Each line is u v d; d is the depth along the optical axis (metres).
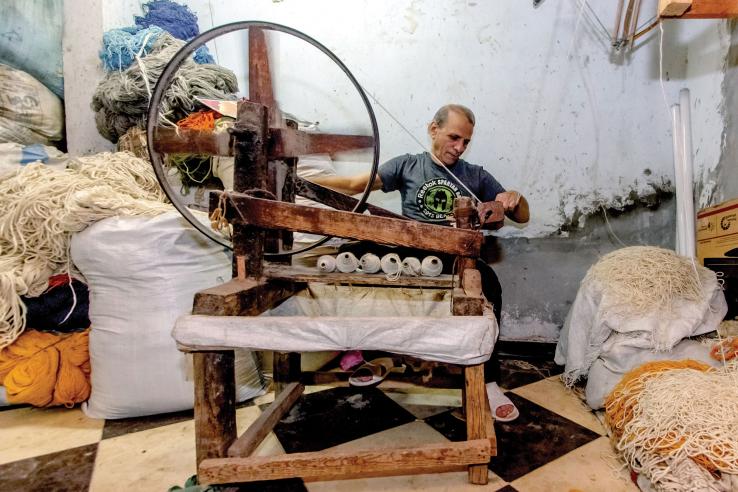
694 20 1.78
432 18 1.85
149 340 1.29
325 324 0.93
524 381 1.65
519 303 1.95
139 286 1.29
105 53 1.71
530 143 1.89
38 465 1.11
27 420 1.34
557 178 1.89
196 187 1.67
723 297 1.41
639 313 1.32
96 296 1.32
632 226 1.89
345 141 1.21
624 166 1.87
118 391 1.31
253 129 1.04
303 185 1.33
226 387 0.98
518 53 1.85
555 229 1.91
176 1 1.91
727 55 1.60
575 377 1.52
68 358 1.38
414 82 1.89
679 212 1.70
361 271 1.23
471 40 1.86
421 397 1.50
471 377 0.99
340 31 1.88
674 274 1.37
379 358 1.58
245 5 1.90
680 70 1.83
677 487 0.88
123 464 1.12
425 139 1.91
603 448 1.18
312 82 1.92
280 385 1.41
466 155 1.91
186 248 1.34
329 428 1.29
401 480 1.05
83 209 1.29
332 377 1.44
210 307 0.94
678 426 0.94
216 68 1.70
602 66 1.84
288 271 1.18
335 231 1.02
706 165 1.73
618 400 1.13
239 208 1.03
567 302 1.93
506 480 1.05
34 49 1.79
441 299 1.52
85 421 1.34
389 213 1.41
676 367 1.14
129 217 1.31
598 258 1.90
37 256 1.37
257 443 1.06
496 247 1.94
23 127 1.76
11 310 1.31
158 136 1.07
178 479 1.06
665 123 1.84
